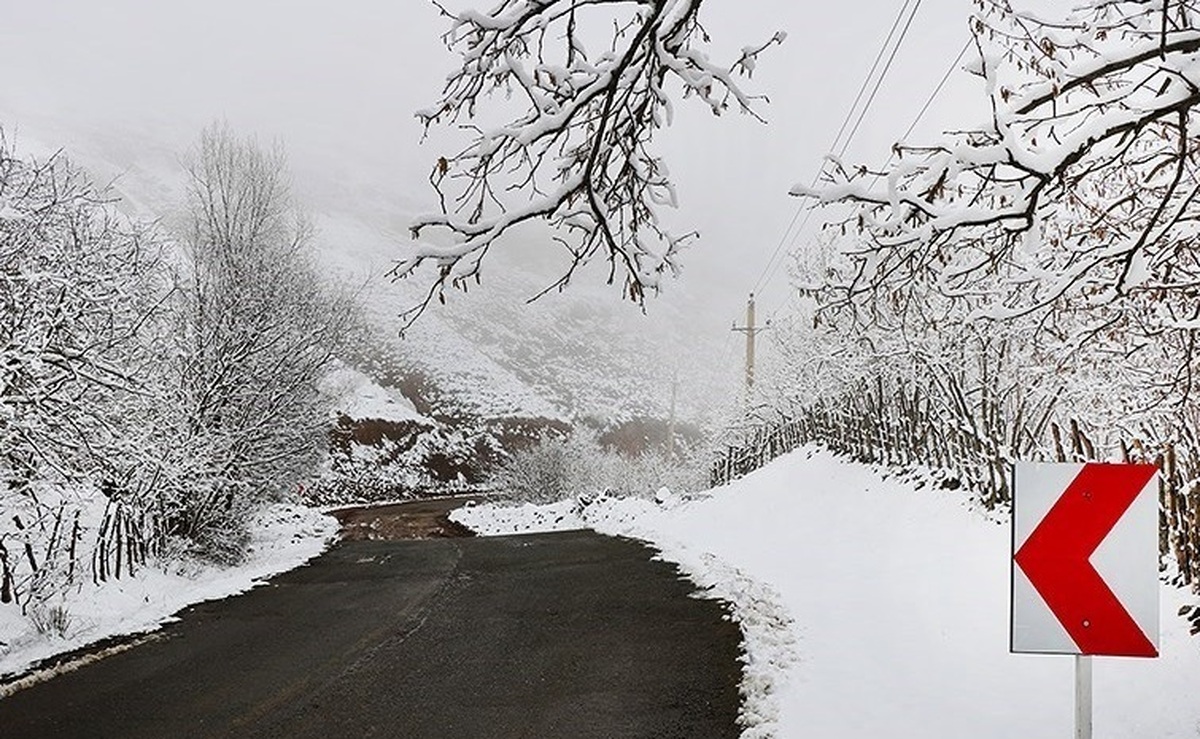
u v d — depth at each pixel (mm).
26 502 11469
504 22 4332
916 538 12891
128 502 13875
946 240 5074
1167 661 6562
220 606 12633
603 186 5371
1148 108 4234
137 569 13945
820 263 14961
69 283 10508
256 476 18016
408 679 8461
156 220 16719
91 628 10844
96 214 13703
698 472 42375
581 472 38844
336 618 11586
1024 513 4125
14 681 8594
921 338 13109
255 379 17641
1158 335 6637
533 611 11633
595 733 6754
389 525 32656
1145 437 8477
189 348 16469
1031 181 4668
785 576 12211
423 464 53375
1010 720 6199
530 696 7789
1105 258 4941
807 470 22484
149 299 14328
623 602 11867
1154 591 4027
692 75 4625
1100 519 4074
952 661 7598
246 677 8656
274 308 18516
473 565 16453
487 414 64938
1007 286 5961
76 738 6898
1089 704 4098
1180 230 5844
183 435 15180
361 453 49250
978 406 14195
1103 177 6047
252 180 18719
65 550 12469
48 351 9727
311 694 8008
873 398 20531
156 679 8625
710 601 11492
